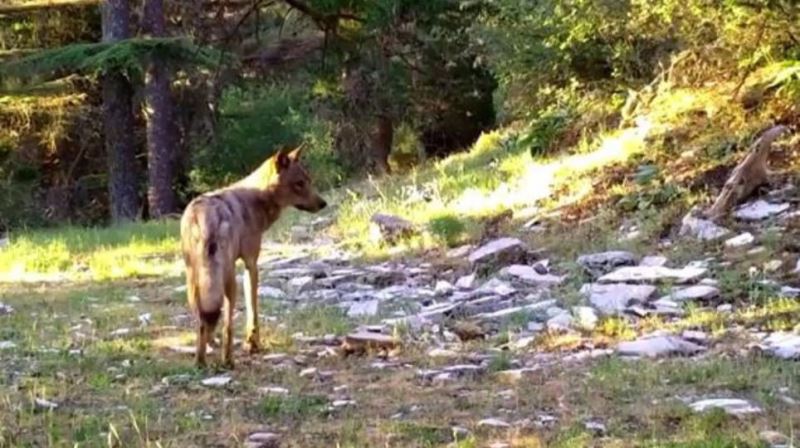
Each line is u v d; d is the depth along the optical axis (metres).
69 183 30.23
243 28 28.86
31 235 20.47
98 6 27.84
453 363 8.89
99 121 29.41
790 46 15.62
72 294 12.94
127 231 19.83
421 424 7.04
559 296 11.20
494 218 15.02
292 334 10.17
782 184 13.05
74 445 6.57
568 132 18.28
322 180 27.67
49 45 29.28
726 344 9.03
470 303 11.09
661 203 13.60
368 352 9.33
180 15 27.38
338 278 13.12
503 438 6.66
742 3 14.84
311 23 29.34
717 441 6.35
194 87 28.67
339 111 28.86
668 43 17.66
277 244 16.45
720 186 13.51
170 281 13.87
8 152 29.20
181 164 28.75
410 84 28.25
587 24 17.55
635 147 15.66
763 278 10.84
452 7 26.59
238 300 12.09
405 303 11.48
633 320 10.02
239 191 9.28
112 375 8.53
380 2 26.06
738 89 15.35
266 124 29.72
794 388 7.64
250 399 7.78
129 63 23.02
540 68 19.34
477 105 29.78
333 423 7.14
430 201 17.42
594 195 14.49
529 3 18.80
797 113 14.52
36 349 9.53
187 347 9.59
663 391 7.69
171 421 7.19
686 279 11.10
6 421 7.17
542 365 8.68
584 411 7.27
